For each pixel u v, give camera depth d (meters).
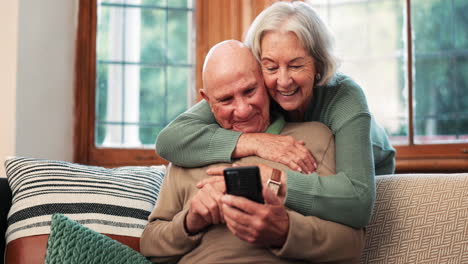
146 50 3.53
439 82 3.24
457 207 1.75
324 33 1.70
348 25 3.34
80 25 3.44
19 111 3.11
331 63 1.72
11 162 2.04
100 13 3.49
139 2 3.54
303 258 1.55
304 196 1.56
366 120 1.68
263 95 1.69
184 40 3.54
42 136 3.21
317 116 1.82
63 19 3.36
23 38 3.16
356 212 1.56
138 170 2.16
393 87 3.27
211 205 1.58
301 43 1.64
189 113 1.83
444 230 1.74
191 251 1.68
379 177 1.92
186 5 3.55
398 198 1.83
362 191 1.57
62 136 3.32
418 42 3.26
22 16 3.16
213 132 1.72
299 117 1.86
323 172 1.65
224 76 1.65
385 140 2.18
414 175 1.90
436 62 3.25
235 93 1.66
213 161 1.71
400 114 3.25
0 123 3.08
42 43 3.25
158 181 2.15
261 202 1.49
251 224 1.49
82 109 3.40
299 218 1.53
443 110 3.23
